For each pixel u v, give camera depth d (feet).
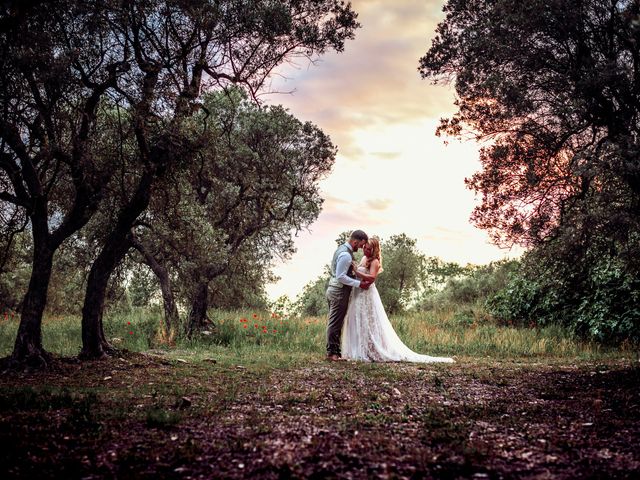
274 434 13.98
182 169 30.83
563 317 50.08
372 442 13.29
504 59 26.14
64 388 19.60
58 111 25.58
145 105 26.76
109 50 27.25
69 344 38.70
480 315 59.67
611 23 23.94
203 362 30.89
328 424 15.25
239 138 50.88
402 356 33.24
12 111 25.43
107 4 24.56
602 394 21.13
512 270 68.03
